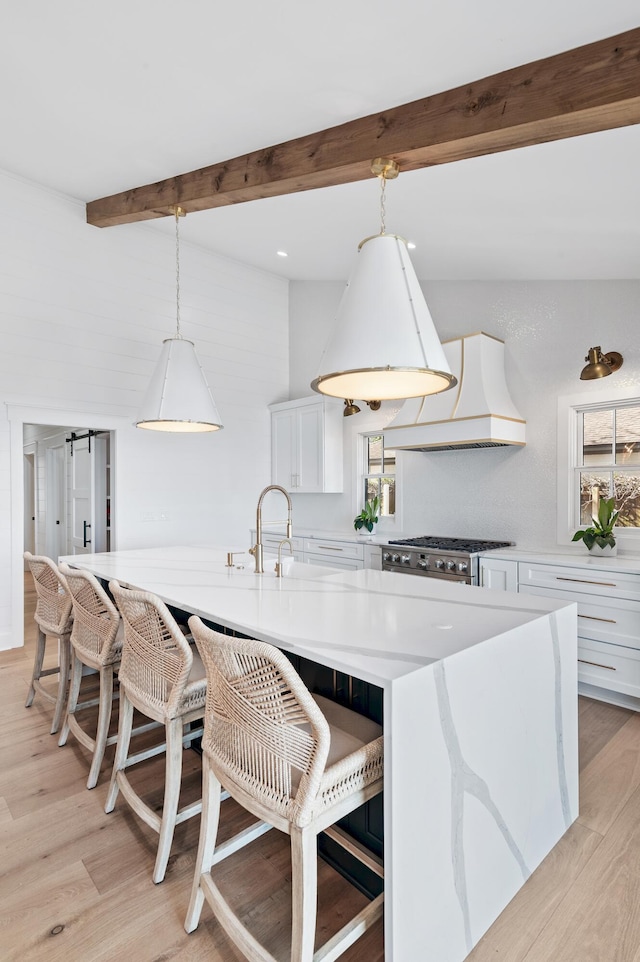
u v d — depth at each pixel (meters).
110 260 4.85
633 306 3.47
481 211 3.02
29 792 2.28
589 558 3.39
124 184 4.11
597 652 3.13
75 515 5.93
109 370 4.85
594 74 1.85
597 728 2.83
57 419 4.52
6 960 1.46
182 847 1.95
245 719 1.34
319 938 1.53
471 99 2.17
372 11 1.86
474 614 1.83
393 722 1.22
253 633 1.65
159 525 5.24
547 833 1.85
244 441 5.98
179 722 1.78
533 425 3.99
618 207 2.55
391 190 3.04
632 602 2.97
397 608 1.91
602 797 2.20
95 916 1.62
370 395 2.18
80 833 2.01
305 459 5.72
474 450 4.38
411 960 1.28
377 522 5.17
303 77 2.36
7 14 2.34
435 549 3.91
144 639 1.85
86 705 2.76
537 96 1.99
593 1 1.63
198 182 3.61
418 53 2.04
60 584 2.77
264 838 2.01
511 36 1.86
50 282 4.47
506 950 1.48
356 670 1.31
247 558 3.18
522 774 1.71
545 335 3.92
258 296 6.11
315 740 1.21
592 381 3.66
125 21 2.25
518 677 1.68
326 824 1.28
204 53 2.35
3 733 2.83
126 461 5.00
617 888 1.70
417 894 1.30
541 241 3.19
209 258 5.64
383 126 2.49
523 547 4.04
